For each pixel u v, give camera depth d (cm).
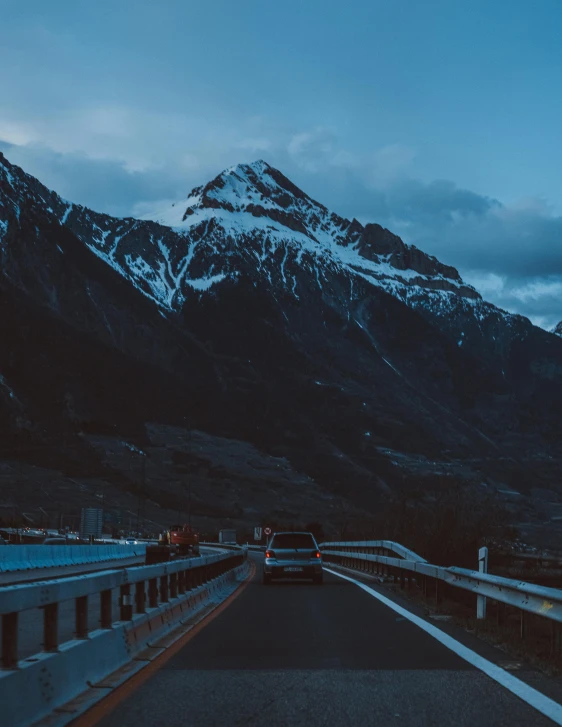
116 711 789
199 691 886
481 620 1484
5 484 18638
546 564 6650
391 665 1056
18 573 3562
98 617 1684
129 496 19700
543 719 759
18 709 683
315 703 829
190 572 1877
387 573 3056
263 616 1698
